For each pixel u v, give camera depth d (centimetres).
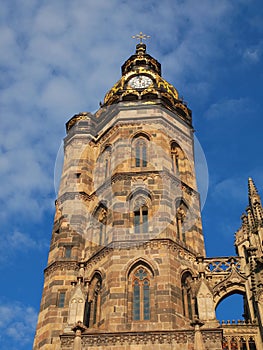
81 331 3238
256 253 3822
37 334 3688
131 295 3466
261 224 4022
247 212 4291
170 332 3169
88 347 3158
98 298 3625
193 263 3781
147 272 3575
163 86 5294
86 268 3891
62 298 3834
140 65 6019
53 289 3872
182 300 3494
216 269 4022
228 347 3466
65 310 3750
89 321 3534
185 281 3647
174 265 3609
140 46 6438
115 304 3384
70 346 3212
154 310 3350
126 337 3173
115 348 3139
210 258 4072
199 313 3281
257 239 3969
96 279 3750
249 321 3709
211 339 3119
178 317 3325
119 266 3594
